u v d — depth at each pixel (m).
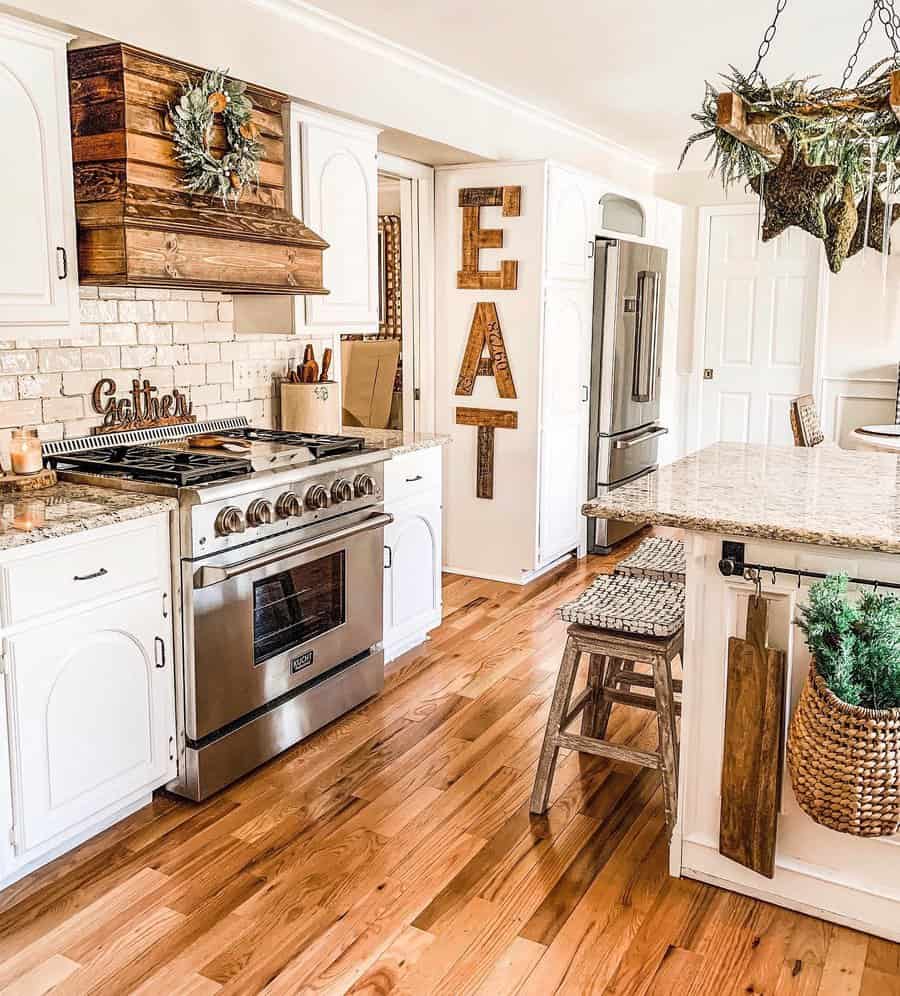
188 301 3.29
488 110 4.58
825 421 6.77
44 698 2.23
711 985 1.97
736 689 2.15
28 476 2.61
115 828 2.54
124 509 2.38
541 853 2.46
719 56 4.00
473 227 4.72
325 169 3.41
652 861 2.43
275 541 2.83
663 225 6.43
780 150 2.31
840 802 1.92
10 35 2.33
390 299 6.00
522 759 2.97
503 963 2.03
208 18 2.97
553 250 4.68
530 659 3.83
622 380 5.38
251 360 3.60
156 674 2.55
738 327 6.96
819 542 1.97
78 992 1.93
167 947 2.07
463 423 4.93
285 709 2.96
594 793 2.77
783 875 2.22
